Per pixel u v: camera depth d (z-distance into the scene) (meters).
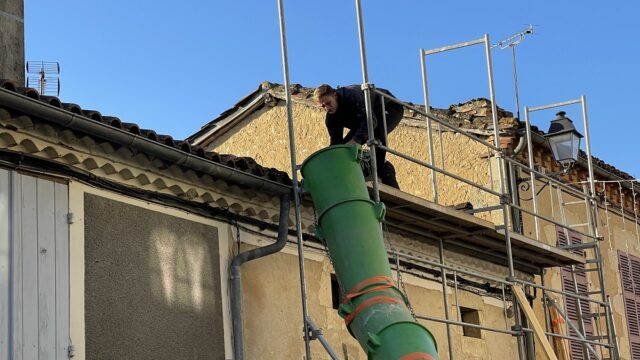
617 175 17.72
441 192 14.77
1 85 7.30
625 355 17.16
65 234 8.02
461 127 14.75
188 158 8.67
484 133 14.62
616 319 17.17
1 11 9.41
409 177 15.05
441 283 12.16
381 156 11.02
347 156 9.30
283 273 10.05
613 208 17.86
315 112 15.39
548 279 15.00
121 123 8.09
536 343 13.82
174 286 8.86
